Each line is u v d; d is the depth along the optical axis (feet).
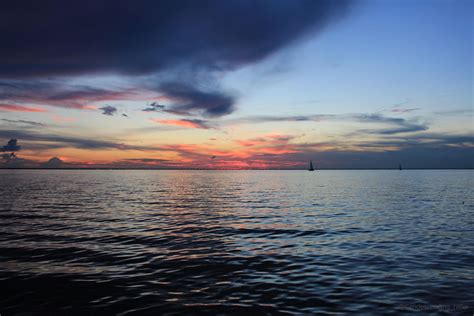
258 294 32.35
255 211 99.09
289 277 37.55
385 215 88.99
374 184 280.10
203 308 28.96
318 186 252.21
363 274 38.52
